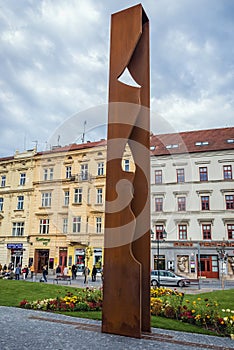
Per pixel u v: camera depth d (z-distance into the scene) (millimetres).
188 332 5883
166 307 7227
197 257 23922
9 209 28141
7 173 29062
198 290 15531
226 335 5777
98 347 4609
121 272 5504
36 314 7086
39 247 25844
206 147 25688
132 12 6242
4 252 27422
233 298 9195
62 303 7727
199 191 24969
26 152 28438
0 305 8234
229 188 24438
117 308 5438
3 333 5238
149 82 6328
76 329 5703
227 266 23344
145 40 6477
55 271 24172
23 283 11875
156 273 18906
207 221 24469
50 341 4832
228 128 27141
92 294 8508
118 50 6227
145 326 5699
